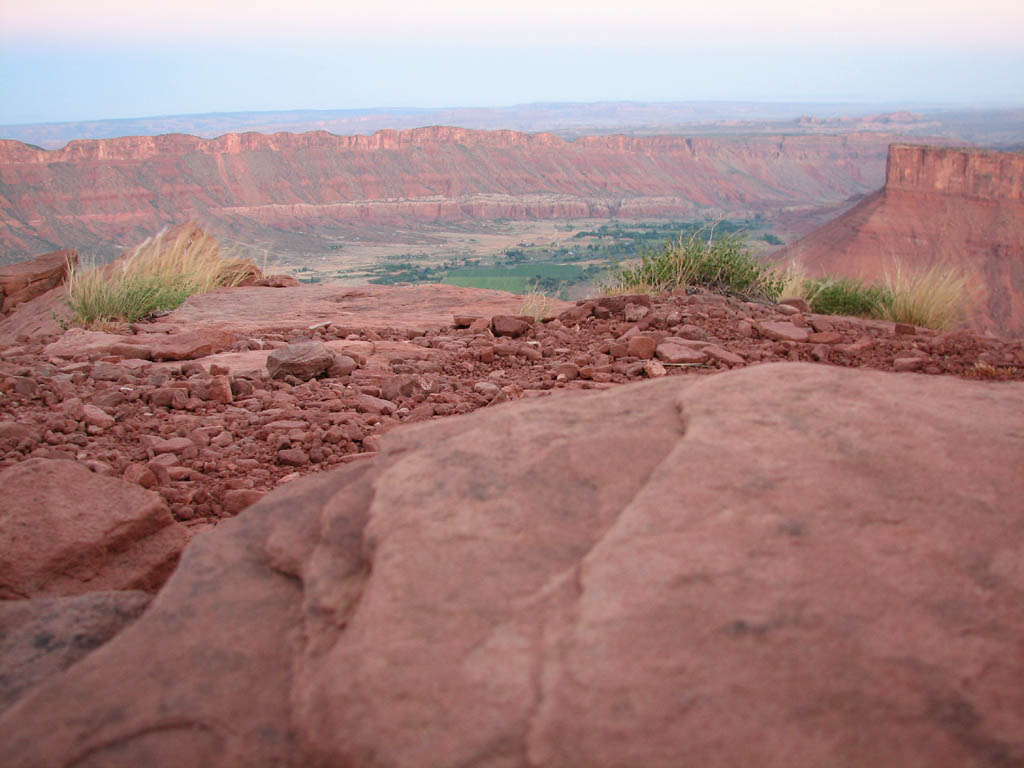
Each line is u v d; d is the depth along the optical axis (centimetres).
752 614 138
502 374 639
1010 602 141
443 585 154
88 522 302
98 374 604
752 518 163
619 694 125
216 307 1008
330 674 139
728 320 827
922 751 114
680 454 189
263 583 184
